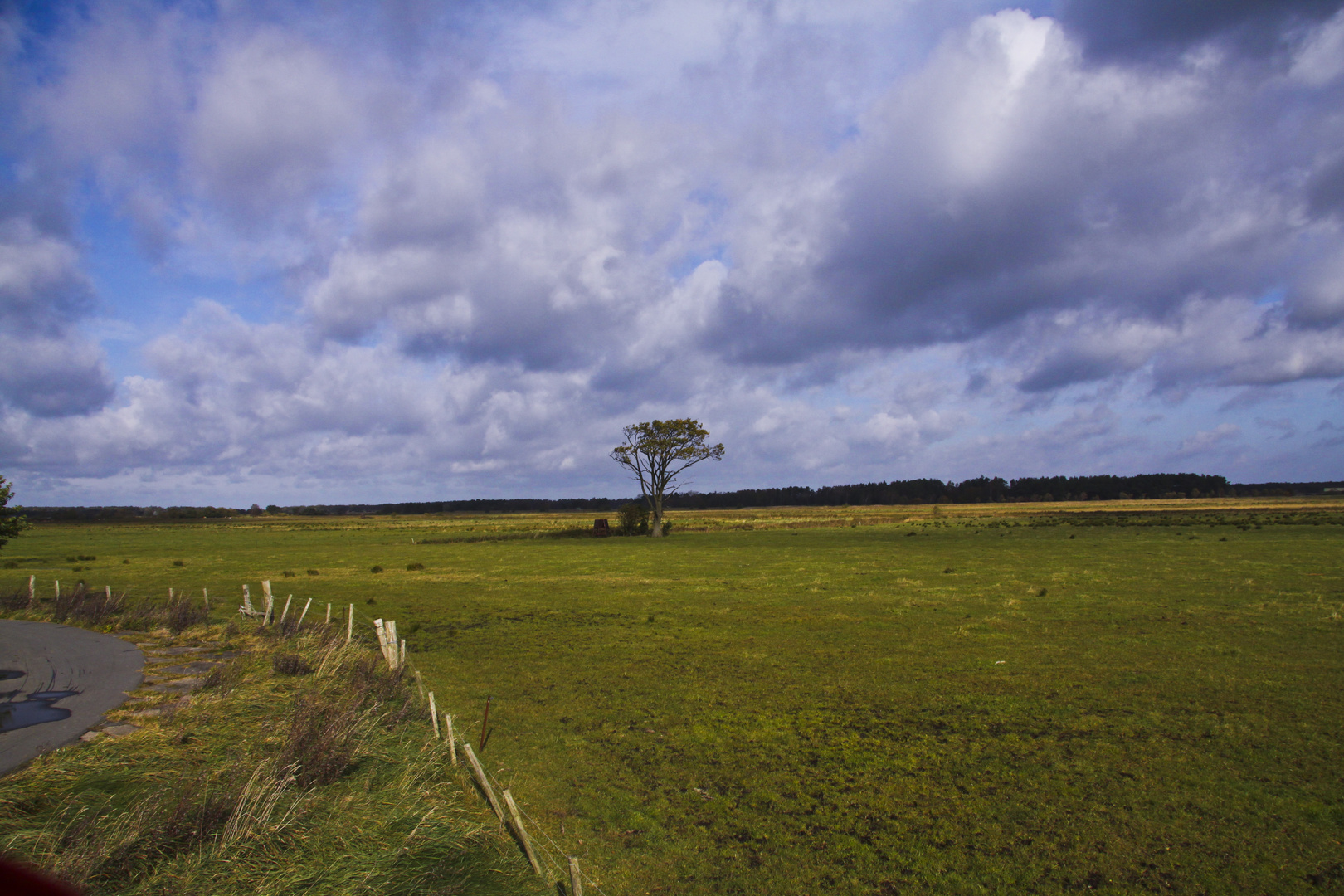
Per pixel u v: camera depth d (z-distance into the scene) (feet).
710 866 23.35
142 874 20.07
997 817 26.35
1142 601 70.13
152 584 109.29
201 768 27.86
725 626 64.08
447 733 33.47
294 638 60.18
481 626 67.77
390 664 46.78
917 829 25.67
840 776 30.45
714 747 34.01
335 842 22.59
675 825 26.21
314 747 28.68
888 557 122.01
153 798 24.20
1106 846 24.08
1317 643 50.98
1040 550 126.21
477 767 27.43
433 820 24.90
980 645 53.62
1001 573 94.73
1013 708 38.81
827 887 22.07
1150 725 35.40
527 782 30.12
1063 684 42.83
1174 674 44.34
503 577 108.27
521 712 39.99
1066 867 22.86
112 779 26.86
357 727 31.78
